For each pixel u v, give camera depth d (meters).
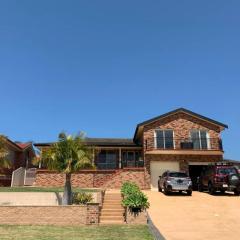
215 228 14.43
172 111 33.94
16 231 13.95
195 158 33.09
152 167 32.59
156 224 15.42
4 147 23.66
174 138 33.50
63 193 19.84
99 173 31.70
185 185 25.72
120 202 19.75
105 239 12.11
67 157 19.88
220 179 25.78
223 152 32.88
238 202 22.11
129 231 13.94
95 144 34.97
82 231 13.98
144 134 33.44
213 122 34.00
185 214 18.00
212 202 22.23
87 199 20.28
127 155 36.56
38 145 34.06
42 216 16.23
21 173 31.58
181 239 12.36
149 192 28.70
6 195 21.27
